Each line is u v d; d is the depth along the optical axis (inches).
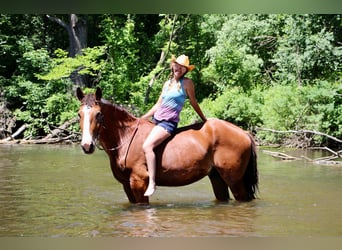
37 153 672.4
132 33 1007.6
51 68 962.1
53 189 398.9
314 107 765.9
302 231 279.1
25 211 321.4
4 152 682.8
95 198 363.3
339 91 777.6
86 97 316.2
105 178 457.7
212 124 339.3
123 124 330.3
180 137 333.7
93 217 304.7
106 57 1084.5
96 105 314.8
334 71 872.3
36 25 1111.0
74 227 281.9
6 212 318.7
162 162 328.5
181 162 328.8
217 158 336.8
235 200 355.9
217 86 1030.4
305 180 454.3
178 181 331.9
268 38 1035.3
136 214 312.7
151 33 1161.4
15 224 288.7
